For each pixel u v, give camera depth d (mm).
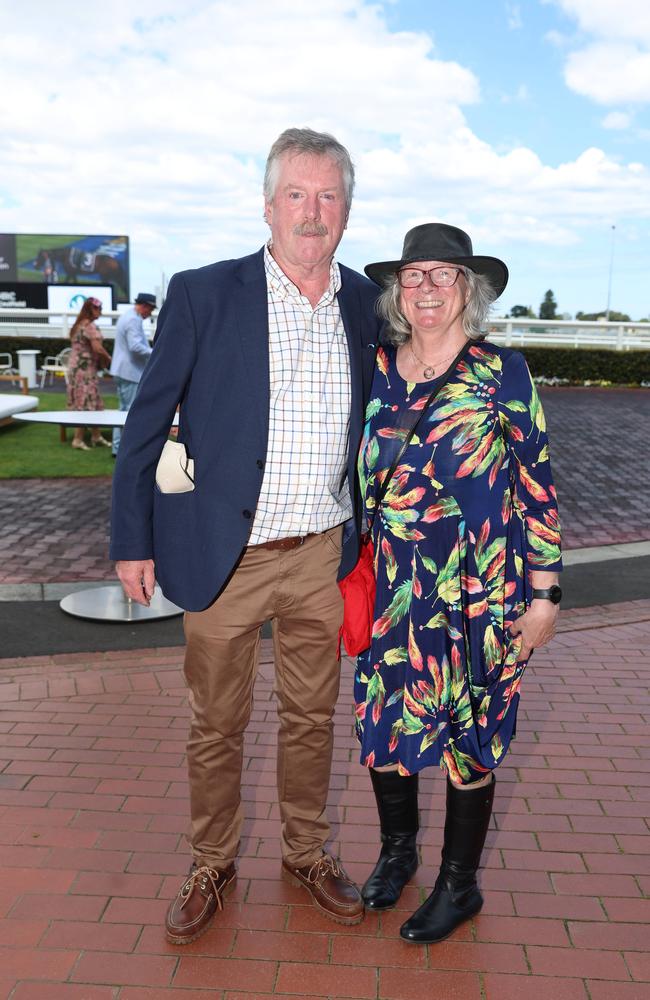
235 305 2363
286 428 2379
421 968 2430
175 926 2498
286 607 2521
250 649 2545
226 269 2408
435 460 2350
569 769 3541
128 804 3211
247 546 2447
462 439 2332
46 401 15250
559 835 3078
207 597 2404
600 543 7602
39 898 2686
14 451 10836
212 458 2391
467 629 2402
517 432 2340
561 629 5258
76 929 2555
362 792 3336
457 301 2352
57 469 9875
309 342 2389
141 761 3525
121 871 2824
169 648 4852
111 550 2457
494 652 2408
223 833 2648
